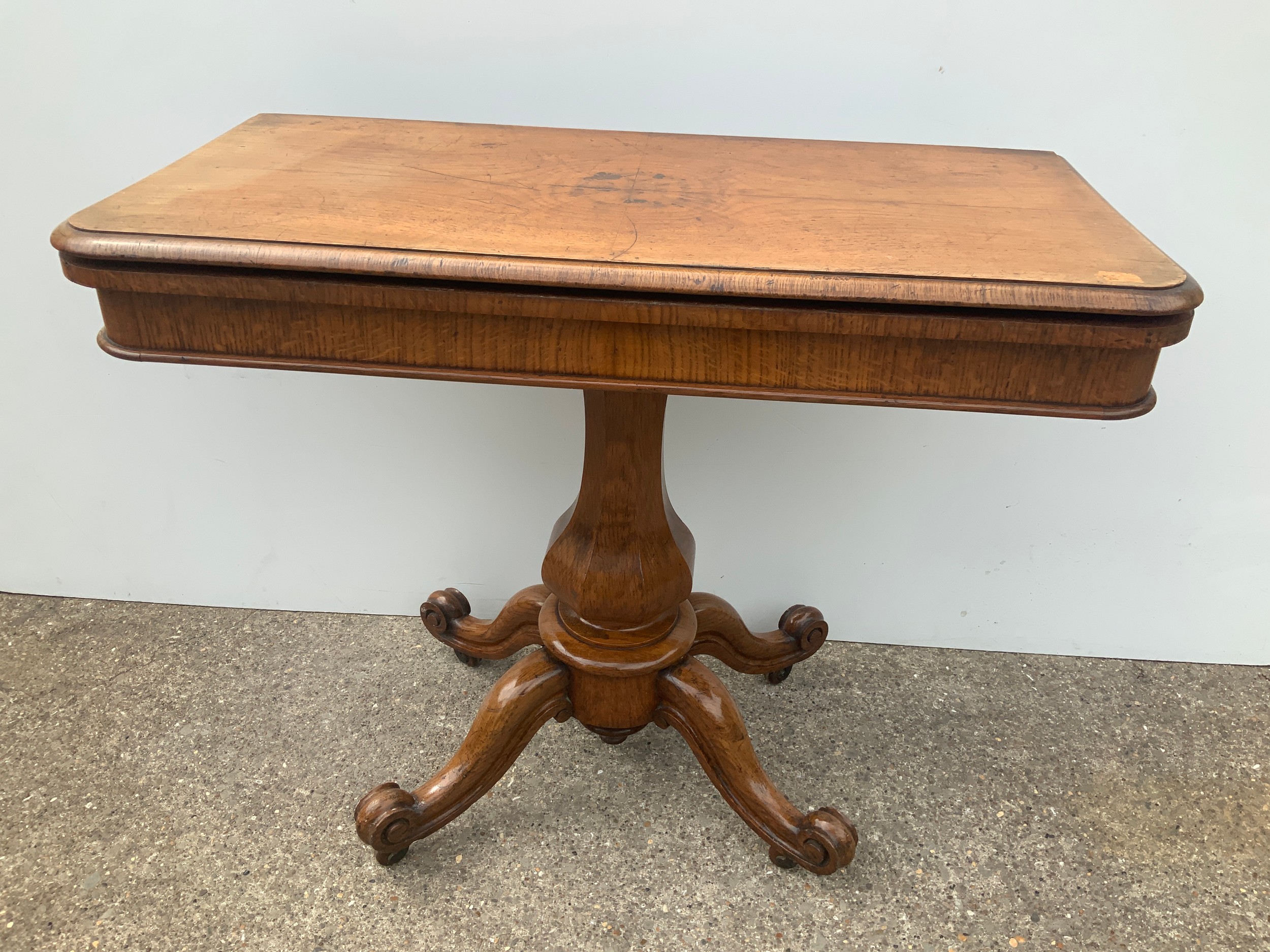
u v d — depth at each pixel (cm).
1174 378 134
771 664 145
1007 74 119
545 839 121
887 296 68
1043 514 147
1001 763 136
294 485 151
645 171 96
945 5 115
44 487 152
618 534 111
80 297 136
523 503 152
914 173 100
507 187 88
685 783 131
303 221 75
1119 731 142
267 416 145
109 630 155
